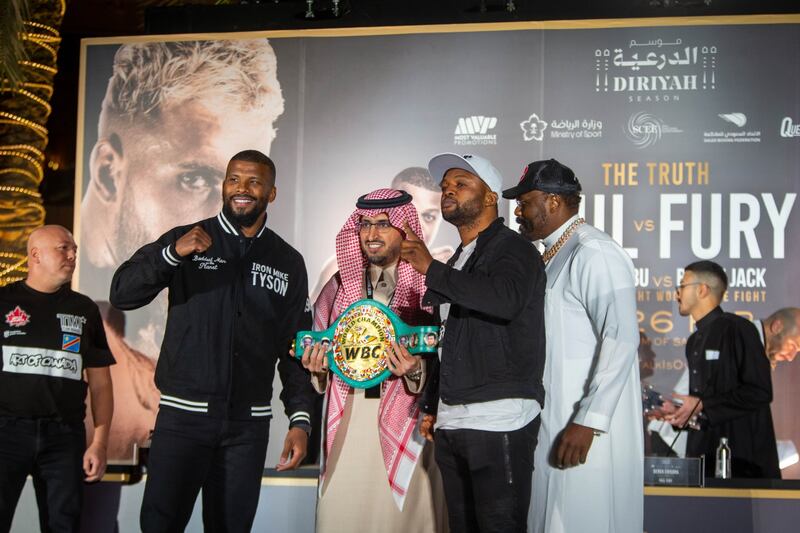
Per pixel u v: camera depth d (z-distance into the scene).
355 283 3.95
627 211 4.75
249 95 5.02
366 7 4.97
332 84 4.97
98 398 4.52
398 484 3.92
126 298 3.69
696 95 4.75
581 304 3.73
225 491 3.77
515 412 3.32
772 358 4.62
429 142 4.89
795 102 4.70
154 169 5.04
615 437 3.68
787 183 4.68
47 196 7.50
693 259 4.70
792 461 4.55
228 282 3.79
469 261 3.48
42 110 5.74
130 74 5.09
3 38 5.27
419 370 3.78
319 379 3.89
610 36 4.80
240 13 5.07
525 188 3.83
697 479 4.42
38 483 4.25
